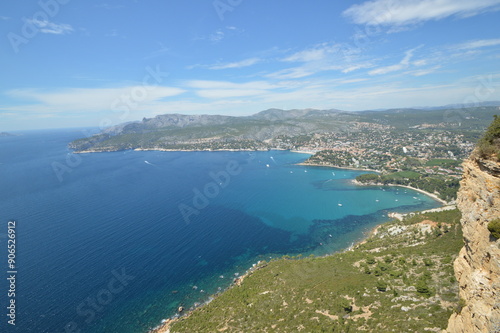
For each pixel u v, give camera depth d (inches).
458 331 1142.3
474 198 1197.7
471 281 1070.4
